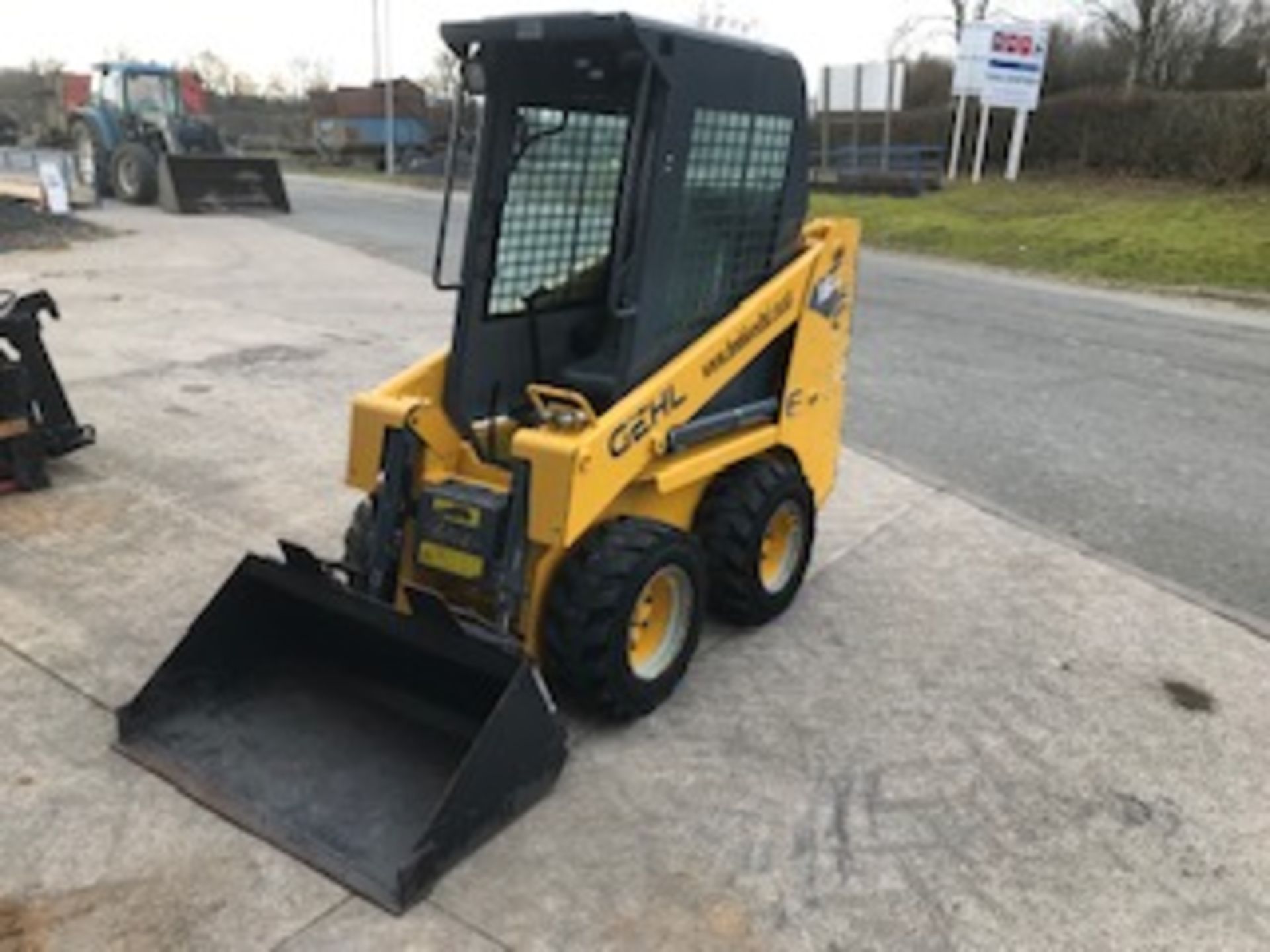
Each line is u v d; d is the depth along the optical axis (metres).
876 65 26.31
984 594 4.78
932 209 20.91
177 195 18.94
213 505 5.36
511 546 3.32
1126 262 15.70
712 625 4.38
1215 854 3.14
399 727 3.38
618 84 3.63
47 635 4.04
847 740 3.62
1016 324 11.27
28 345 5.50
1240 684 4.09
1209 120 21.84
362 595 3.33
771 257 4.11
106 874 2.85
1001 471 6.46
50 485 5.51
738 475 4.18
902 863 3.05
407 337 9.42
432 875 2.84
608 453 3.36
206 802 3.10
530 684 3.07
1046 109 25.56
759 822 3.19
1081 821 3.26
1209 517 5.81
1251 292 13.95
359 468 3.67
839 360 4.66
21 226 15.14
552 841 3.05
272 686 3.54
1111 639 4.41
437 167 32.09
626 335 3.53
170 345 8.67
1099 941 2.80
